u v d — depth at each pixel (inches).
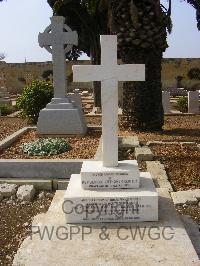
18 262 123.1
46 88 477.7
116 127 155.6
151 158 271.9
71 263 118.8
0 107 637.3
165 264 117.2
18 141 332.5
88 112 632.4
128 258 120.8
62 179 239.8
